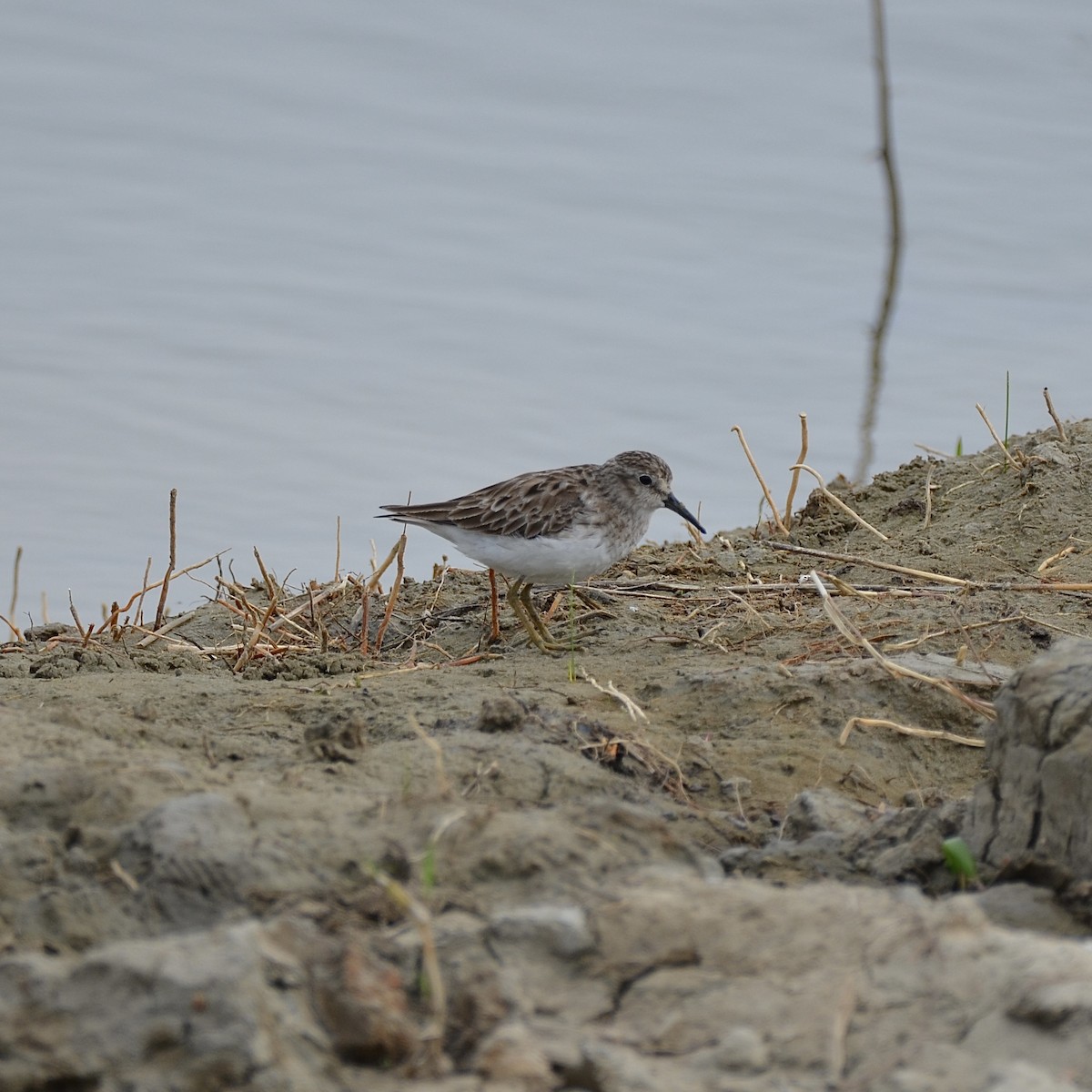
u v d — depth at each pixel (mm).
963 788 12258
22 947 8695
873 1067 7383
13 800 9930
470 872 9242
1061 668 10125
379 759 11398
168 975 7473
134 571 20547
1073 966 7773
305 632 16766
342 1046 7508
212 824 9508
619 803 10289
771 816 11391
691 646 14922
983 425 25016
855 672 13570
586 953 8297
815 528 19219
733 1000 7887
